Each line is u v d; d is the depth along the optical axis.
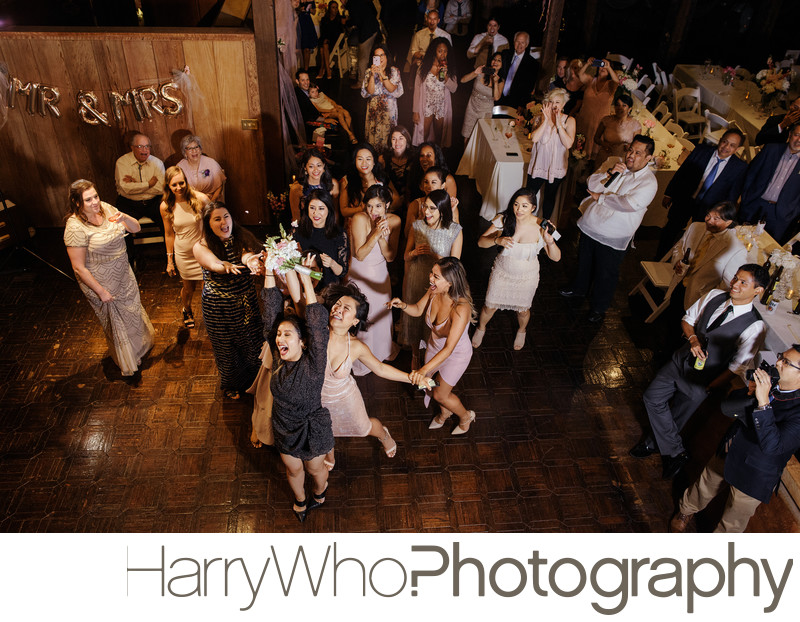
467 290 4.20
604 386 5.42
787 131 6.65
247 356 4.83
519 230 5.03
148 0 7.85
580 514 4.43
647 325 6.09
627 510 4.48
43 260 6.53
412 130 8.79
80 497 4.37
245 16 6.83
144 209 6.41
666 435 4.58
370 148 5.19
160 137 6.61
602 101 7.65
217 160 6.79
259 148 6.74
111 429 4.84
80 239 4.50
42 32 5.95
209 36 6.07
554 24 8.34
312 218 4.63
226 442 4.79
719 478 3.90
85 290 4.75
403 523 4.33
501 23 11.98
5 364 5.33
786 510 3.81
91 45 6.03
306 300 3.77
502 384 5.39
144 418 4.94
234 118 6.55
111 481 4.48
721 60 11.88
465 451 4.82
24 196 6.77
